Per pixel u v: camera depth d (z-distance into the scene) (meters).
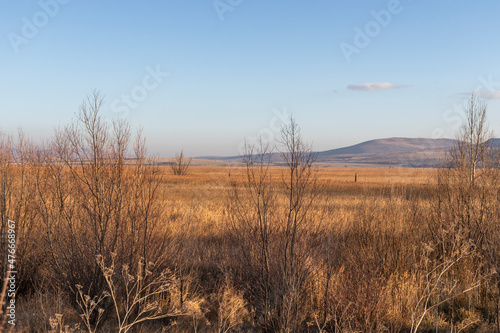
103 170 4.96
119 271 4.81
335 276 5.30
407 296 5.30
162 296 5.48
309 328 4.73
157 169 5.41
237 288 5.45
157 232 5.46
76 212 5.05
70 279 4.69
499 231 5.71
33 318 4.48
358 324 4.39
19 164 5.53
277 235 4.91
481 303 5.48
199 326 4.82
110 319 4.85
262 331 4.71
